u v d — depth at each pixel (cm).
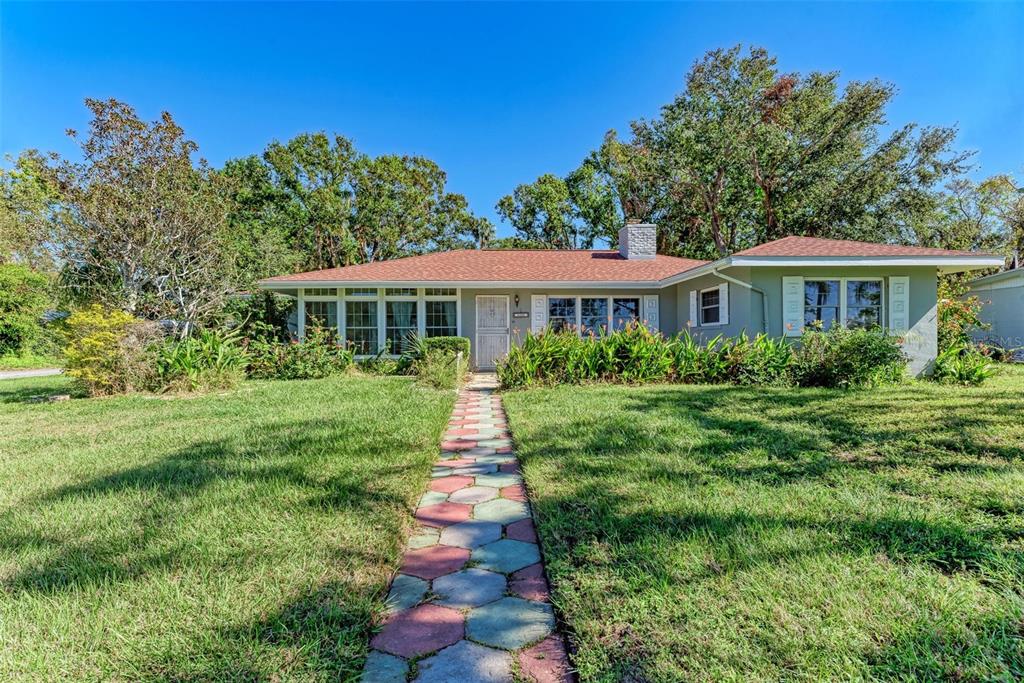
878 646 157
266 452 416
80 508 295
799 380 813
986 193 2042
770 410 565
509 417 567
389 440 454
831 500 281
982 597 182
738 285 967
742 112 2094
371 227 2700
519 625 184
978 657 151
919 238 2047
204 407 668
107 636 172
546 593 207
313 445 438
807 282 939
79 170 1256
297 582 207
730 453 387
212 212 1362
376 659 164
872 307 945
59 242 1285
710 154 2098
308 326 1234
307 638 171
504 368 883
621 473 341
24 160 1892
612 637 167
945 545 224
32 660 160
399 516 282
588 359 880
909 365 936
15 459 411
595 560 221
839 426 471
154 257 1305
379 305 1273
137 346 839
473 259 1459
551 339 902
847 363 774
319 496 309
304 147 2520
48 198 1586
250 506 292
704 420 513
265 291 1485
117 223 1265
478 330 1300
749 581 196
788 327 933
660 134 2295
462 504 315
